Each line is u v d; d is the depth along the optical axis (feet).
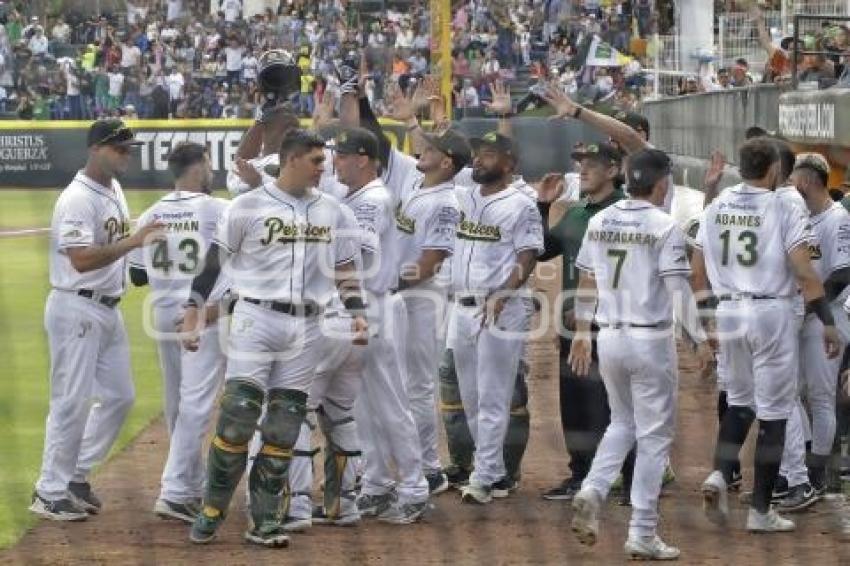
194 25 369.91
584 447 83.46
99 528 77.00
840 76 150.30
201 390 78.59
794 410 81.46
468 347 84.58
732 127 176.45
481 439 82.99
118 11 374.43
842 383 87.66
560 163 258.37
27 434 103.09
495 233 82.79
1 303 179.52
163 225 77.10
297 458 76.84
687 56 261.03
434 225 81.25
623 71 287.28
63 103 363.15
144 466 93.66
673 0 285.02
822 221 84.28
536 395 116.26
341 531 77.25
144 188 340.18
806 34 184.96
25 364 135.13
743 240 75.66
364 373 78.54
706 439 100.01
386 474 80.12
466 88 313.32
